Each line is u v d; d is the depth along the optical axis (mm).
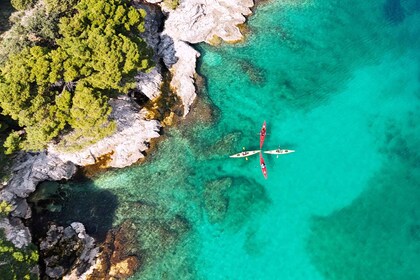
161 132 55844
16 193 48812
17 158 50531
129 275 45375
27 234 45938
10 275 39156
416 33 67500
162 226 48781
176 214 49906
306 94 60562
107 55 48562
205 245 48062
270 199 51469
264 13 68875
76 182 51656
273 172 53594
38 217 48469
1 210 44188
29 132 46625
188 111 57562
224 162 54375
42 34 52281
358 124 57719
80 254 46219
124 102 55719
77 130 50094
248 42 65375
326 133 56969
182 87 58906
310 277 45938
